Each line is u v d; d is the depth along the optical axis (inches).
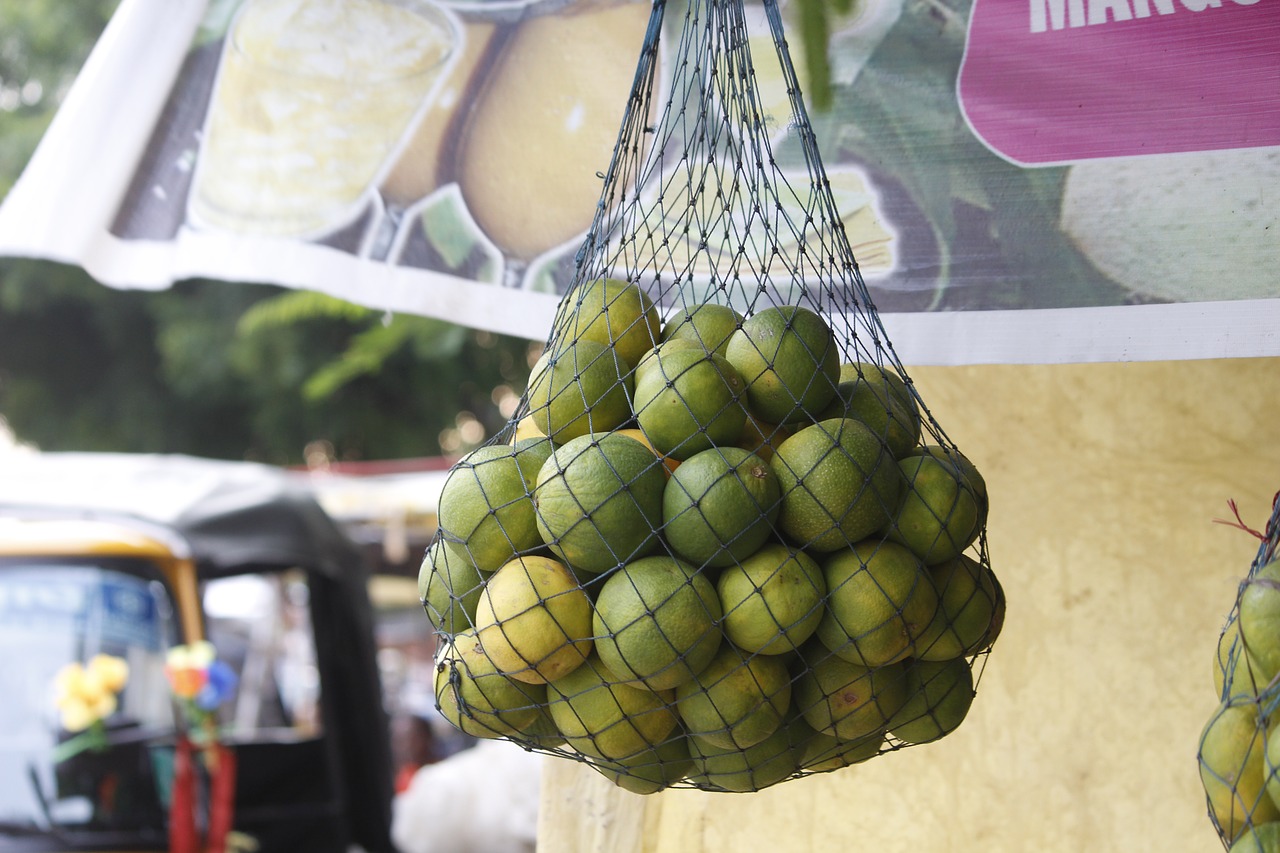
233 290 419.8
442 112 100.5
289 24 104.2
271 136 103.3
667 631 52.9
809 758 61.1
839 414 61.6
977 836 99.4
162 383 473.7
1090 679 98.8
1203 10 78.0
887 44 85.5
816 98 71.6
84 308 470.9
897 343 82.9
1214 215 76.5
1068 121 80.7
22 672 176.9
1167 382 99.0
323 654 226.5
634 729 56.2
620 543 54.9
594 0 97.5
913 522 57.5
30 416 476.7
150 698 182.4
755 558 55.4
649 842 102.6
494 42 100.0
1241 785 51.8
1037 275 80.4
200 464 243.1
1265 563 59.9
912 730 60.6
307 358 401.7
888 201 84.7
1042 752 99.2
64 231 104.0
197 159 104.5
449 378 402.3
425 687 414.3
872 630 54.9
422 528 327.9
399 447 421.7
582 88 97.1
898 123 84.9
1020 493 102.1
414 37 101.9
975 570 60.9
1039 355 79.5
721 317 64.4
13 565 181.0
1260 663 52.2
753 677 54.8
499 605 55.7
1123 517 99.3
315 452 470.3
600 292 65.4
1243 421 97.0
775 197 69.6
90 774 175.5
